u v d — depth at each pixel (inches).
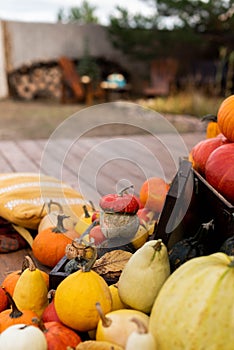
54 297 39.2
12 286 42.9
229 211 37.0
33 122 256.5
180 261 39.9
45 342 32.4
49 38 387.2
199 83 320.5
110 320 34.2
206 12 311.9
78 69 370.9
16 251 59.5
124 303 38.2
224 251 36.4
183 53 350.6
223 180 43.5
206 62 336.5
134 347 28.6
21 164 107.2
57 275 43.9
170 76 345.1
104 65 399.5
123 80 402.9
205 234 40.4
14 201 62.7
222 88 294.7
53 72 377.4
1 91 379.9
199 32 329.4
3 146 129.7
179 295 31.4
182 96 275.7
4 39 372.5
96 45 398.3
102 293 36.4
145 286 36.3
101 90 364.8
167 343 31.0
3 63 376.2
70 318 36.0
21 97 380.5
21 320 36.7
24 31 378.0
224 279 30.8
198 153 51.4
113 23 350.0
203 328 29.9
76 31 392.8
